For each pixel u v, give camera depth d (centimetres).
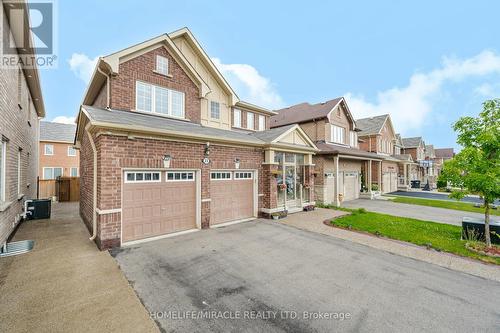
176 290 431
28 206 992
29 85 1065
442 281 493
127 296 405
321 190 1648
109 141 626
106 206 621
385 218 1125
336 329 335
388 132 2777
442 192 2648
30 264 525
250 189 1045
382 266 565
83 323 332
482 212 1395
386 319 361
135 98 897
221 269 525
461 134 761
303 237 785
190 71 1061
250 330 330
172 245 667
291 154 1220
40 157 2397
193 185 830
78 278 464
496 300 423
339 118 1972
